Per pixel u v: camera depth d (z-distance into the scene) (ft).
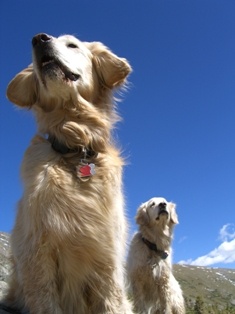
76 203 2.28
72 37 2.87
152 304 6.04
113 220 2.43
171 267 6.32
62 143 2.52
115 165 2.58
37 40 2.62
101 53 2.97
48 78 2.57
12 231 2.55
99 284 2.37
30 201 2.24
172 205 6.70
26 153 2.53
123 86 3.07
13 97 2.90
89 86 2.79
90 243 2.29
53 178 2.29
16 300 2.66
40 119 2.72
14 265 2.69
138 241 6.34
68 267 2.27
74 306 2.37
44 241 2.21
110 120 2.87
